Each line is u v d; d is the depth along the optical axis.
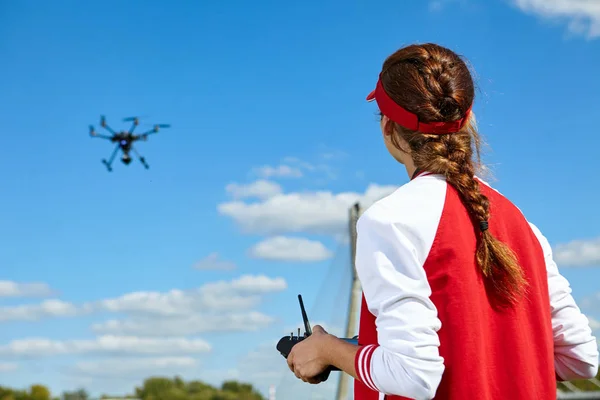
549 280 1.48
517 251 1.39
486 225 1.30
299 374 1.41
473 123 1.48
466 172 1.36
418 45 1.44
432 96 1.35
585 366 1.46
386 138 1.47
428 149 1.36
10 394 43.50
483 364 1.23
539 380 1.31
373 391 1.29
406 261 1.23
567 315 1.47
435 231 1.27
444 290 1.24
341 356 1.32
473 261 1.28
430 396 1.18
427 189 1.31
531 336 1.33
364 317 1.32
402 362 1.17
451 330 1.23
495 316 1.29
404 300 1.21
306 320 1.48
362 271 1.29
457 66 1.40
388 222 1.26
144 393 42.47
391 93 1.40
